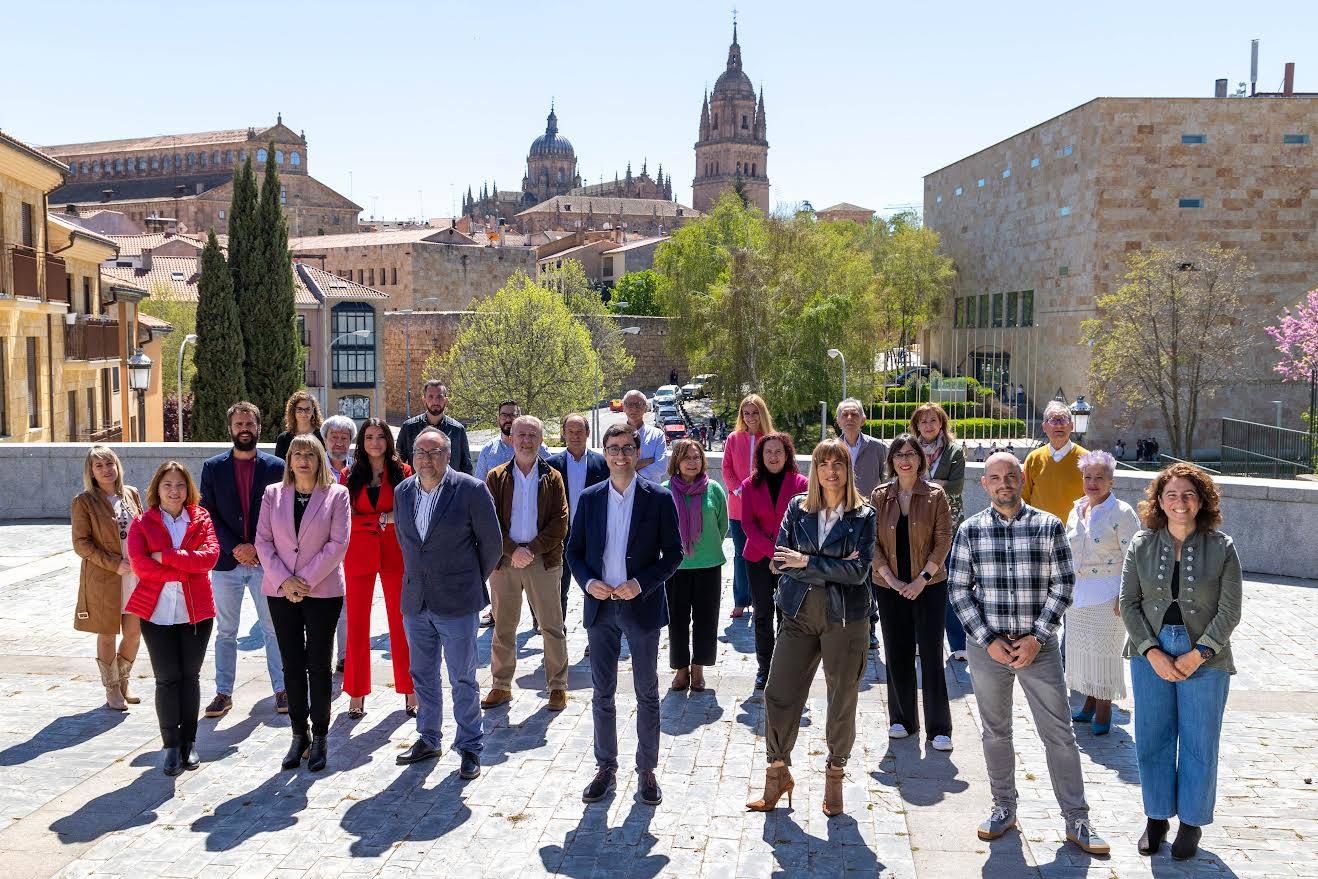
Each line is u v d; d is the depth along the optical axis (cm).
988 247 7869
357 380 8094
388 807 656
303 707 722
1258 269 6156
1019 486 614
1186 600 579
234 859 586
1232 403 6188
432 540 705
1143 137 6131
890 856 589
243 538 821
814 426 6456
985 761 660
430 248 10662
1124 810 650
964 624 617
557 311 6969
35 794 673
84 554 805
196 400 4397
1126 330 5497
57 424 3272
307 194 15125
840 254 7288
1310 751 737
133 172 15812
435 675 734
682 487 866
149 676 916
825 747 756
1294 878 560
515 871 573
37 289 2978
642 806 657
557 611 834
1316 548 1318
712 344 6762
